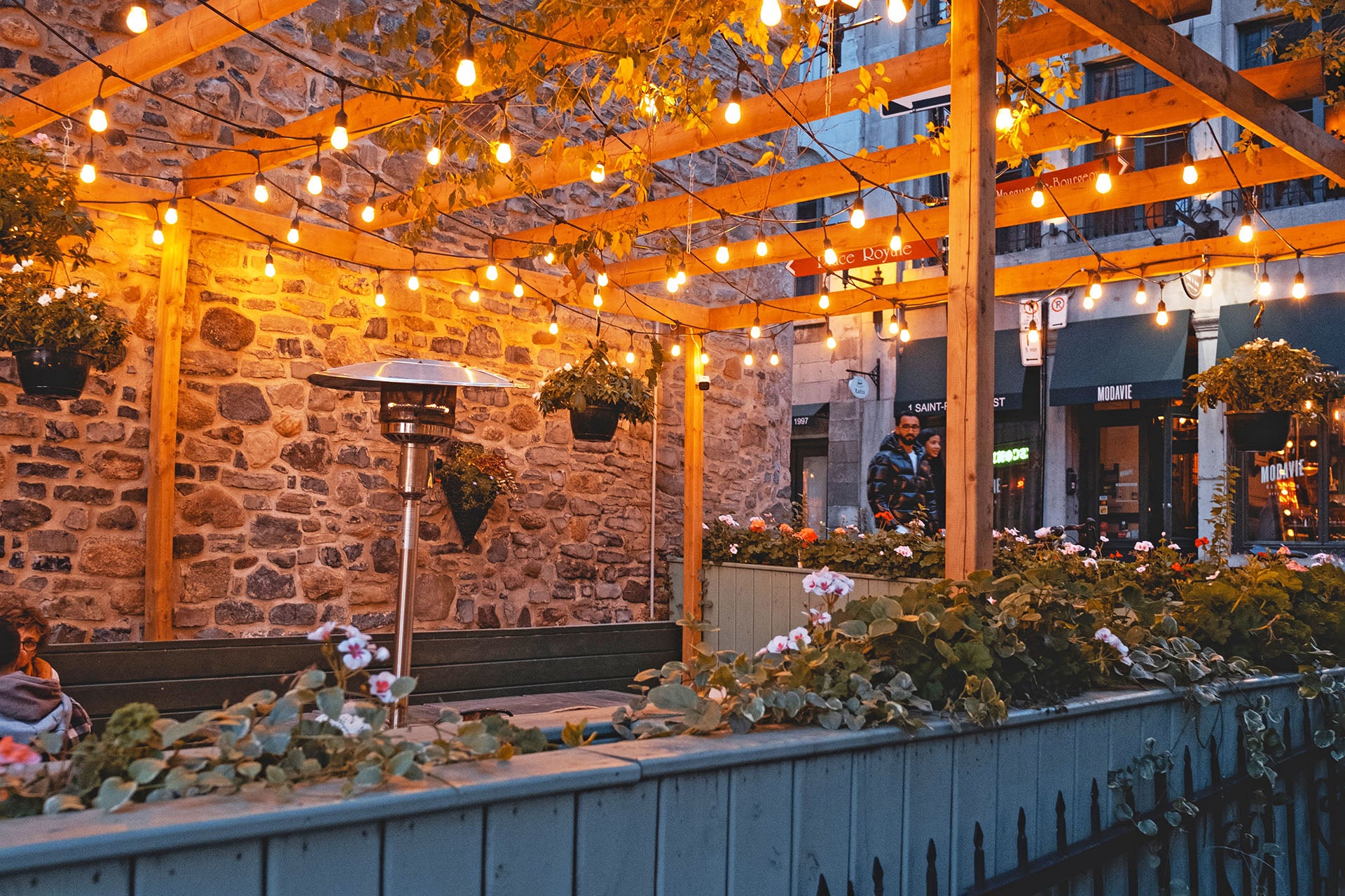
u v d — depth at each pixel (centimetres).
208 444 585
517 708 571
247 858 125
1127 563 628
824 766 196
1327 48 498
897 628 239
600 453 783
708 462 863
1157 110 439
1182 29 1274
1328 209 1190
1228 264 580
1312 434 1211
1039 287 638
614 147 512
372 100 445
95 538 540
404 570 349
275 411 613
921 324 1503
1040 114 468
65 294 438
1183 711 297
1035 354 796
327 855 131
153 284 566
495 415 720
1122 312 1309
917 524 691
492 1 697
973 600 267
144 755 141
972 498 298
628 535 799
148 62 394
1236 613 359
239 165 522
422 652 585
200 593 577
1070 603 277
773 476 924
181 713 484
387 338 668
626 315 803
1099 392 1277
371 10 363
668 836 169
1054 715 248
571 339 770
